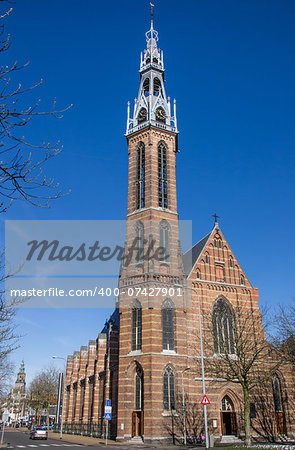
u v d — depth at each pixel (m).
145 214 61.47
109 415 47.50
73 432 80.00
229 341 57.69
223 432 53.69
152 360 50.75
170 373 51.72
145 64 75.06
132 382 52.38
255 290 63.50
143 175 65.50
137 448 42.81
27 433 97.75
